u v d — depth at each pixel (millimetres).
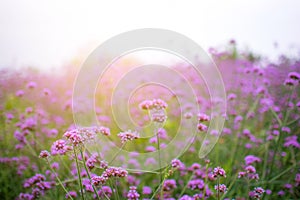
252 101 1459
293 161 1153
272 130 1329
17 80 1688
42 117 1428
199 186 1050
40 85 1767
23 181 1191
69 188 1081
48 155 886
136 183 1161
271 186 1113
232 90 1484
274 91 1413
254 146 1275
